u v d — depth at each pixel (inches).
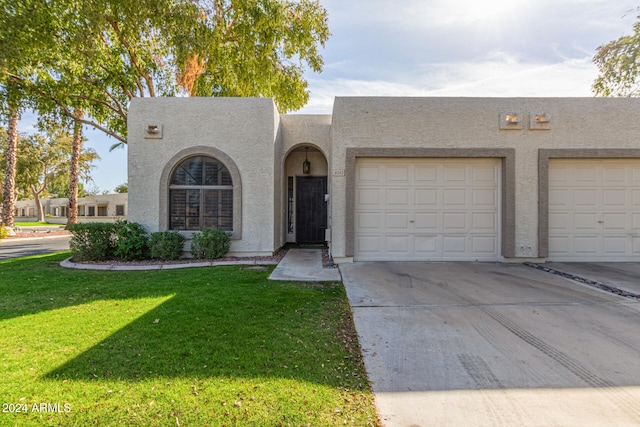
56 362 122.6
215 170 356.8
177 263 321.7
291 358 127.4
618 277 257.8
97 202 1170.0
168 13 386.9
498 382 111.6
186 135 350.9
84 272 287.6
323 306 190.9
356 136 324.2
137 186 347.3
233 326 158.2
